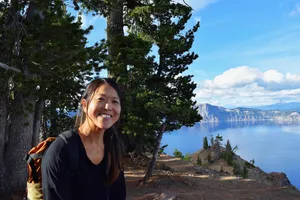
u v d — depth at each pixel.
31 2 9.40
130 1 19.11
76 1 10.77
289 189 15.39
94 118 1.55
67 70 8.70
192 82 15.87
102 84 1.60
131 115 13.39
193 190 13.34
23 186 10.25
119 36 15.24
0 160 9.90
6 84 8.67
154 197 11.34
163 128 14.19
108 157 1.62
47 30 8.56
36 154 1.50
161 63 15.80
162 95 15.28
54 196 1.42
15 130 10.28
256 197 13.52
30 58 8.02
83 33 9.04
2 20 9.10
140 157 18.45
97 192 1.56
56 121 16.72
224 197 12.69
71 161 1.46
